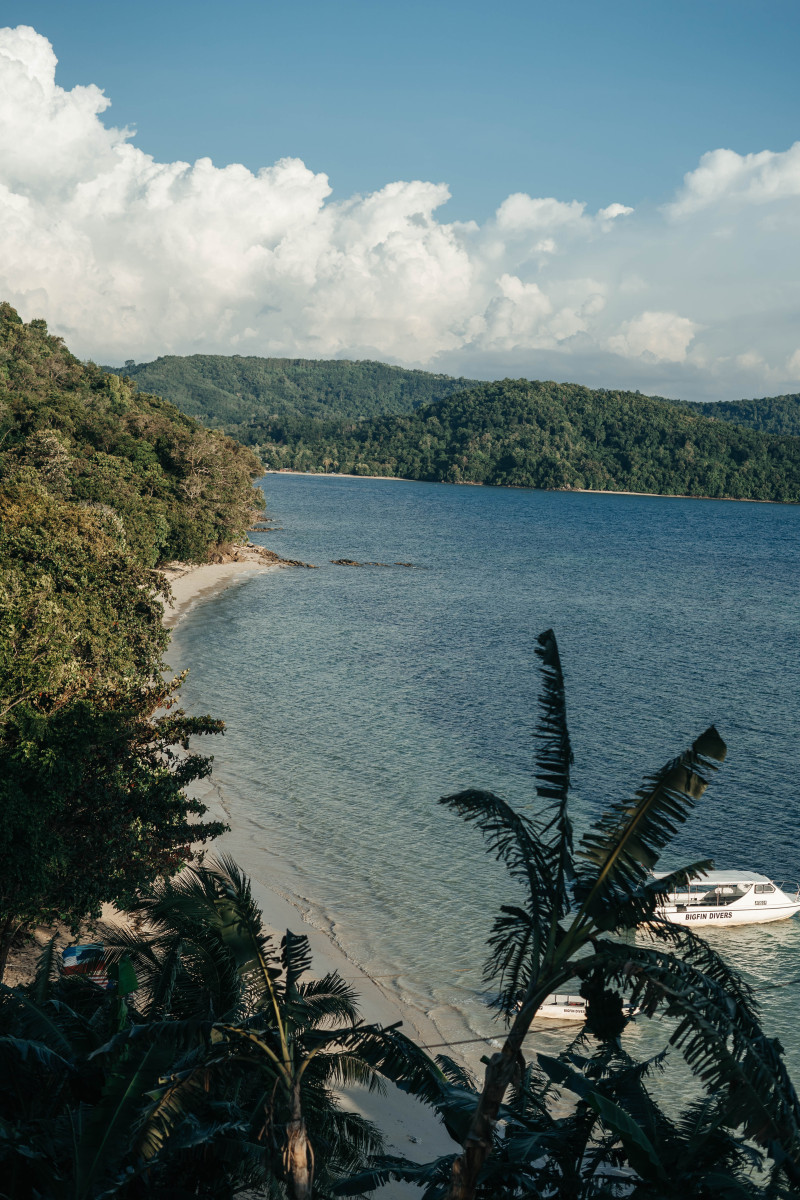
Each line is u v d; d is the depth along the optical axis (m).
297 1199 10.10
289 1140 10.27
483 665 71.44
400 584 115.12
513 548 167.38
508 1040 9.15
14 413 111.81
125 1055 11.16
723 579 136.25
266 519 192.25
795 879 36.53
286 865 35.06
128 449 113.31
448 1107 11.62
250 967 11.78
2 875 19.27
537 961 9.55
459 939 30.31
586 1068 14.12
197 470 119.06
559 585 122.38
